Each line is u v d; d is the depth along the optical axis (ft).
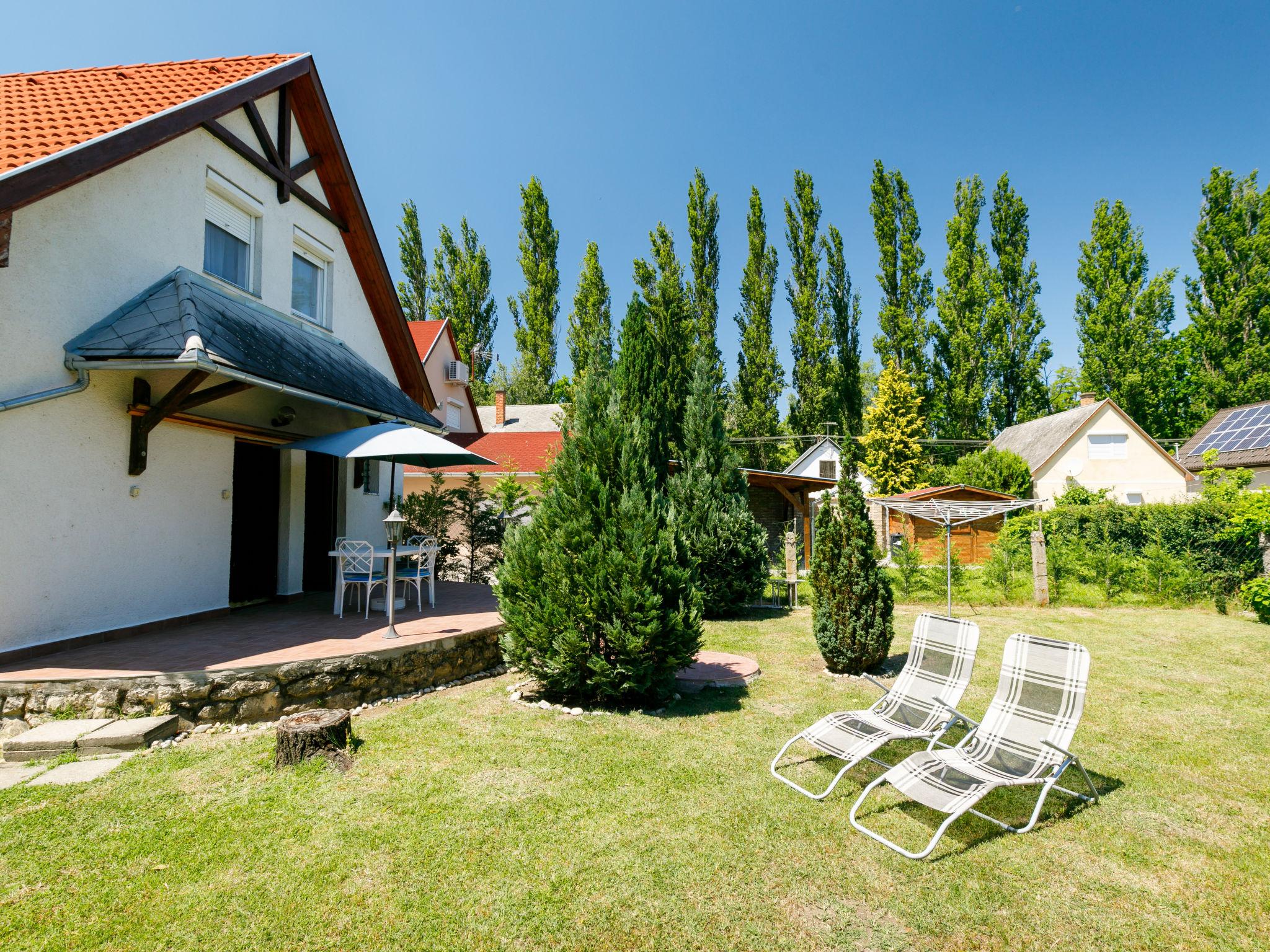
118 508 22.86
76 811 13.60
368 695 21.50
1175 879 11.78
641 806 14.40
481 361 140.67
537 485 54.65
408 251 136.46
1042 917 10.55
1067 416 105.40
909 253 132.57
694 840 12.91
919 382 132.98
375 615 29.35
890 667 28.63
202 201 26.66
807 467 118.11
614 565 21.01
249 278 30.66
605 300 122.52
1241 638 34.91
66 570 20.89
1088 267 133.18
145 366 20.21
